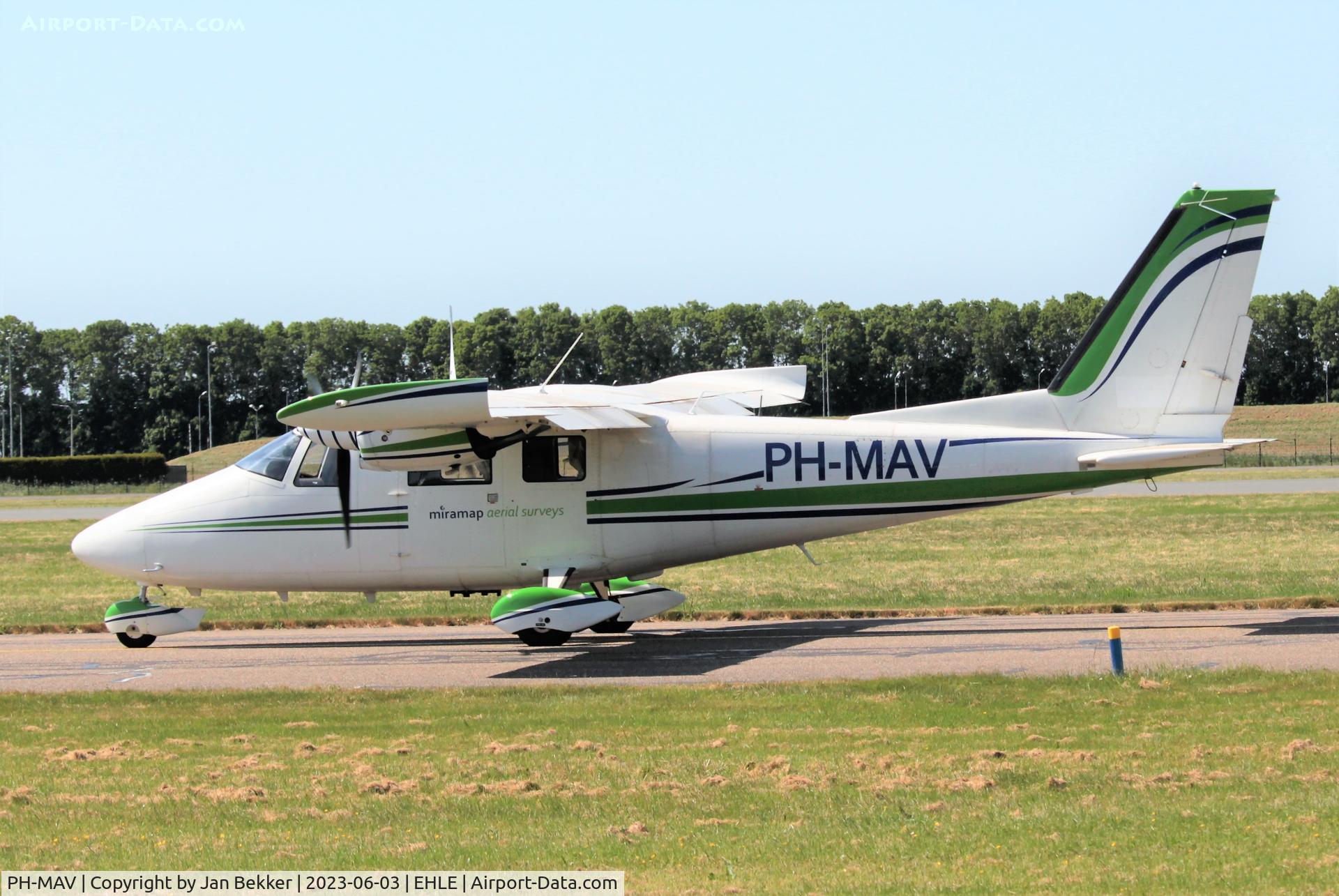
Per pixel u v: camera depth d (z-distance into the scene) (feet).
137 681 167.53
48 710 145.38
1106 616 211.20
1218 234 191.72
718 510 200.13
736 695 144.77
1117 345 197.26
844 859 87.10
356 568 204.03
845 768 110.52
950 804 98.63
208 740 129.08
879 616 220.43
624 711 138.21
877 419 204.03
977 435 199.21
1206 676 144.77
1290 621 195.52
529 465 201.05
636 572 206.08
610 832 94.68
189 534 205.16
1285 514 387.34
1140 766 107.65
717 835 93.35
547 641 191.21
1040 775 105.70
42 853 92.89
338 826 98.27
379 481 202.59
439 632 217.77
